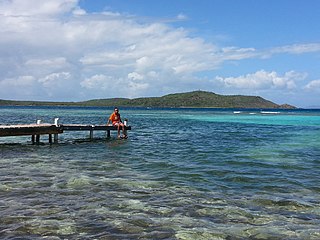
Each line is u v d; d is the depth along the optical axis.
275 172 16.30
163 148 25.34
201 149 24.69
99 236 8.33
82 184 13.39
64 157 20.77
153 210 10.35
